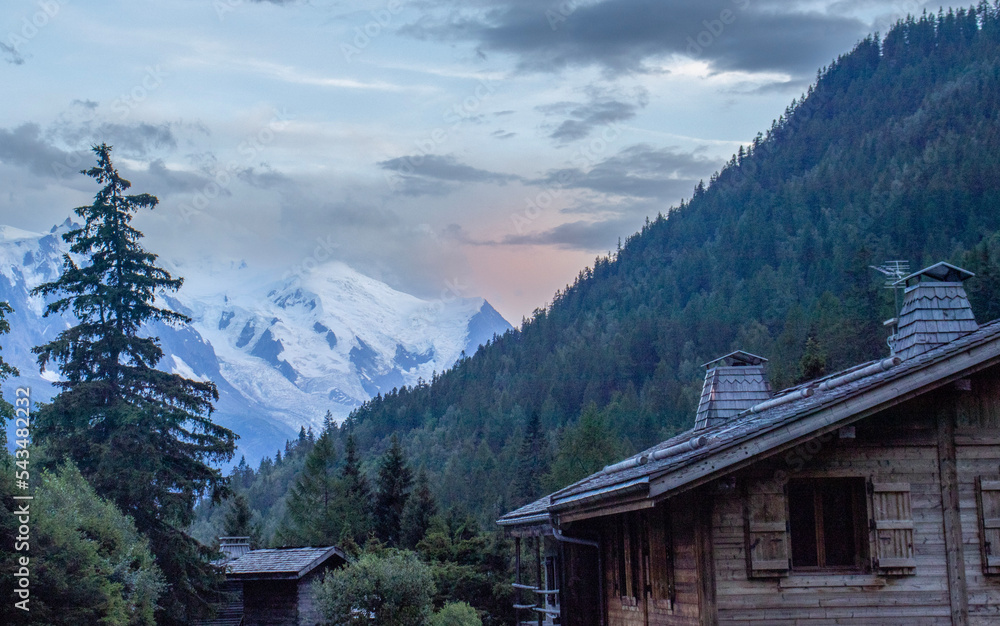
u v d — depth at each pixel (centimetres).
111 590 2158
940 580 1334
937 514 1350
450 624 3256
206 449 3328
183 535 3181
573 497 1628
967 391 1370
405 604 2870
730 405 2411
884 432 1363
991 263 8444
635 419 12356
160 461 3197
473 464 12481
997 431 1374
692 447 1420
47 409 3131
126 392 3272
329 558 3697
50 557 2030
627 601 1677
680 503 1416
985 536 1340
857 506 1361
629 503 1366
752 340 15488
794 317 13550
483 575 4262
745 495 1336
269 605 3500
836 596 1323
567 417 16812
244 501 6456
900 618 1321
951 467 1357
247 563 3588
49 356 3225
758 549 1318
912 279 1914
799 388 1964
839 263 18375
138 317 3362
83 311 3341
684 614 1394
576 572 2045
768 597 1317
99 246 3409
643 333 18338
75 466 2966
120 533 2553
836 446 1356
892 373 1323
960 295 1867
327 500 6375
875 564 1324
